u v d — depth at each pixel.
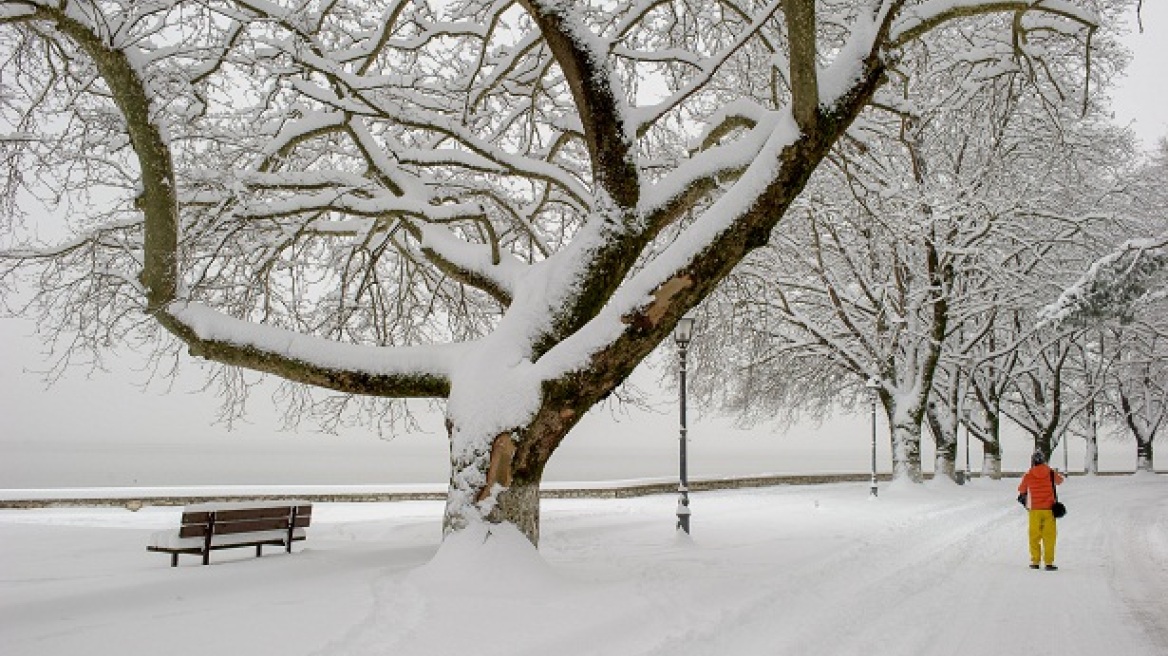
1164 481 41.59
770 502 23.72
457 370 10.72
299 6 11.25
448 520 9.84
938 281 27.36
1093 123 26.27
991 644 7.61
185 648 6.36
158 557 11.33
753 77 16.80
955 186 25.83
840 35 16.55
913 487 27.72
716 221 10.01
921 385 28.47
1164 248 14.94
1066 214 28.16
